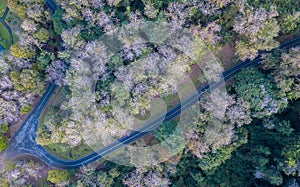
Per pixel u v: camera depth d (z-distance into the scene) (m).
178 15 59.25
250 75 60.12
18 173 63.31
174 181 65.62
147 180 61.56
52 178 63.41
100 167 66.94
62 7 61.16
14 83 62.56
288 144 59.25
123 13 62.19
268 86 59.06
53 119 62.28
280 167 59.09
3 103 62.75
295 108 61.75
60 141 65.19
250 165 63.66
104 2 61.97
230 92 63.12
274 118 60.66
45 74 66.19
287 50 62.28
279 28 57.88
